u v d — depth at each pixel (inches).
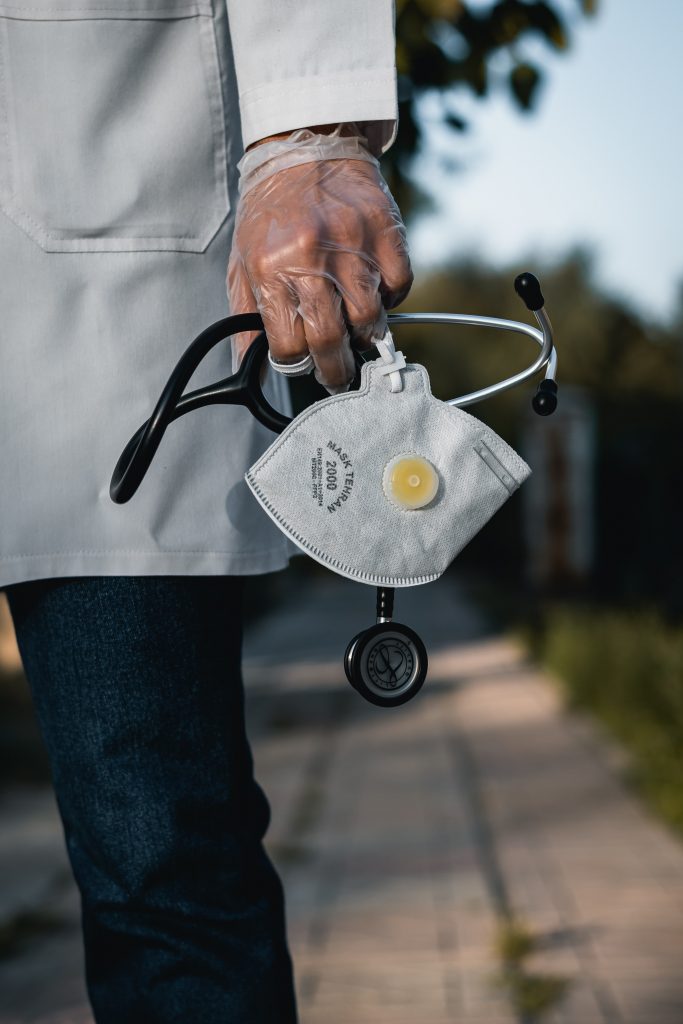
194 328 55.2
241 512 56.6
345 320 46.1
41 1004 137.9
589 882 177.6
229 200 56.2
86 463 53.4
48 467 53.1
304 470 46.4
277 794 257.1
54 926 167.2
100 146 53.8
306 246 45.4
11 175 53.0
